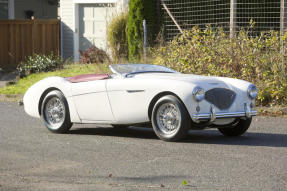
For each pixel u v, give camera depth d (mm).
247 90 9453
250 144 8898
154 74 9859
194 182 6375
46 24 25359
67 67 21422
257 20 18375
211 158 7727
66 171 7051
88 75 10570
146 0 20375
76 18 25297
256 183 6289
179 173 6840
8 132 10539
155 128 9234
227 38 15195
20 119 12469
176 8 20344
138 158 7816
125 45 20922
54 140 9570
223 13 19016
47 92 10742
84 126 11633
